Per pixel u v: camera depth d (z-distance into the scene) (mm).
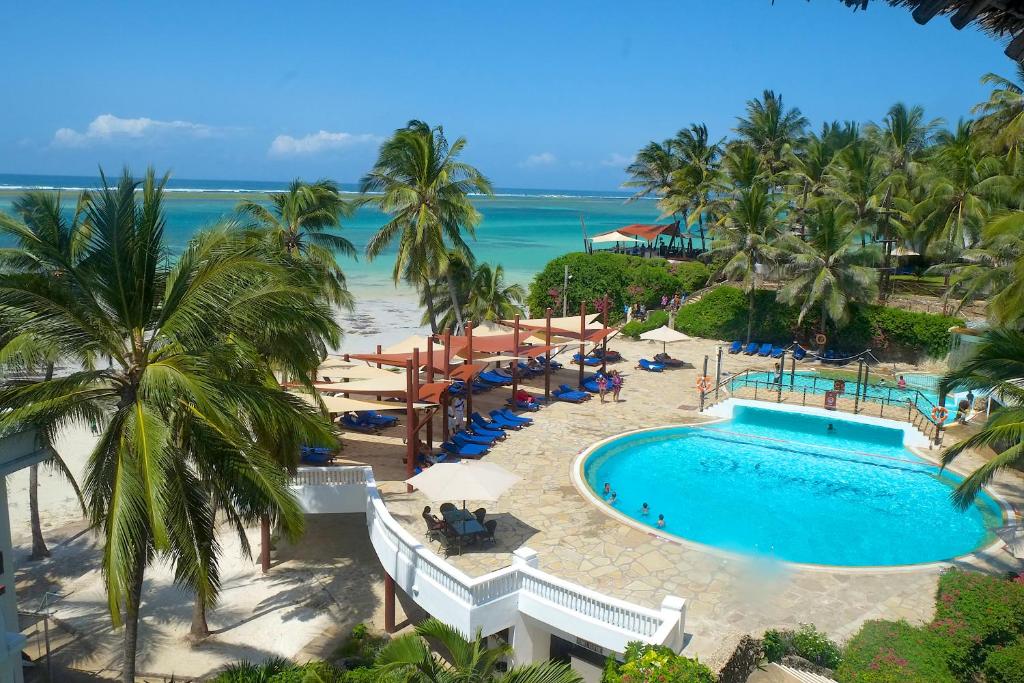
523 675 10977
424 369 29672
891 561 20109
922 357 40781
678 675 12055
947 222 49000
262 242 16688
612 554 19234
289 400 14789
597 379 37312
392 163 37406
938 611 14852
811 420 31578
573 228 159125
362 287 75812
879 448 29219
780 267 44875
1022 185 36625
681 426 30969
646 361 40188
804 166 62344
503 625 16688
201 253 14727
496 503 22406
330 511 21969
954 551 20734
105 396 14320
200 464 14391
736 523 22562
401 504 22172
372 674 11883
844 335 42938
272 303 14672
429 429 26719
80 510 27172
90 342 13672
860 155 51406
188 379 12961
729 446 29719
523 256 103750
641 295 53500
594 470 26875
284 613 20922
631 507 23703
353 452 26641
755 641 13992
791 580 18000
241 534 15148
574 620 15930
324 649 19172
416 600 17734
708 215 66875
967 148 52062
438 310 47250
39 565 23297
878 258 41062
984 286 35156
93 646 19406
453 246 43562
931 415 30812
